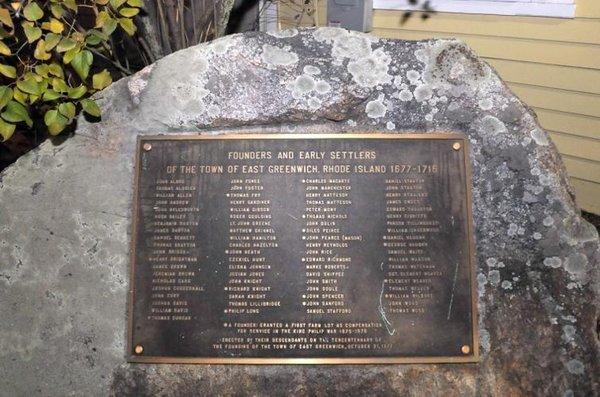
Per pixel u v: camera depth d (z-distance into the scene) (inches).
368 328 112.3
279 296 112.7
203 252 113.2
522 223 114.2
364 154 113.9
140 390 112.8
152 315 112.9
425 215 113.1
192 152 114.5
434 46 115.5
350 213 113.3
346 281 112.7
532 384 112.1
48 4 128.5
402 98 115.0
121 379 113.1
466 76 115.0
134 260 113.4
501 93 115.1
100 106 117.0
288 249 113.1
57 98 118.5
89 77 153.6
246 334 112.5
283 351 112.3
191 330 112.5
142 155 114.9
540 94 191.3
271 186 113.7
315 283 112.8
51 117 113.3
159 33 161.3
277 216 113.3
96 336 114.0
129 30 125.0
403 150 114.0
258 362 111.9
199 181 114.0
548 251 113.8
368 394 112.0
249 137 114.1
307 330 112.3
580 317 113.0
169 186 114.0
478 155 115.0
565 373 112.3
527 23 184.9
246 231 113.3
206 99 115.3
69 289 115.0
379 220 113.2
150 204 114.0
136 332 112.8
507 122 114.9
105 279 114.7
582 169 193.3
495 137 114.9
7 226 116.4
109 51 141.1
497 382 112.0
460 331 111.9
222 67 115.4
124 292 114.3
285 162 113.9
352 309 112.6
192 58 115.7
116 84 117.3
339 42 115.9
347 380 112.2
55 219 116.0
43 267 115.4
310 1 198.1
